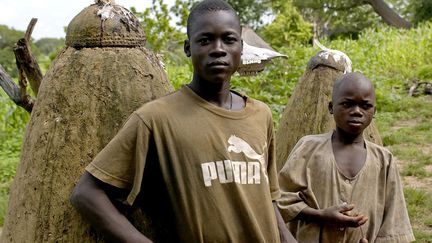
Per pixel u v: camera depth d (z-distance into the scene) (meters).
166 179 2.08
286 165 3.15
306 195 3.07
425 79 16.62
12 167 9.28
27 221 2.47
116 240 2.01
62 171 2.47
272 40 27.23
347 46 18.48
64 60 2.59
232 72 2.16
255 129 2.20
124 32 2.62
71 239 2.42
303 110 4.06
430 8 33.44
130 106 2.52
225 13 2.12
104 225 2.01
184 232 2.08
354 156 3.07
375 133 3.92
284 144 4.11
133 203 2.26
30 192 2.49
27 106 3.24
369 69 15.76
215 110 2.14
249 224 2.12
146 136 2.06
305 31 27.20
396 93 14.59
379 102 13.58
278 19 27.56
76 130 2.49
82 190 2.04
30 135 2.56
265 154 2.24
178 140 2.08
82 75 2.54
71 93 2.52
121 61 2.57
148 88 2.57
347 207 2.93
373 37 20.02
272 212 2.21
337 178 3.05
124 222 2.03
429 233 6.02
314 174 3.09
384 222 3.05
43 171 2.48
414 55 18.25
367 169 3.05
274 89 12.60
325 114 3.98
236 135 2.15
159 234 2.35
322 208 3.03
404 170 8.46
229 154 2.12
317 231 3.04
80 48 2.60
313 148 3.14
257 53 7.19
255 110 2.25
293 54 15.51
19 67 3.11
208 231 2.07
